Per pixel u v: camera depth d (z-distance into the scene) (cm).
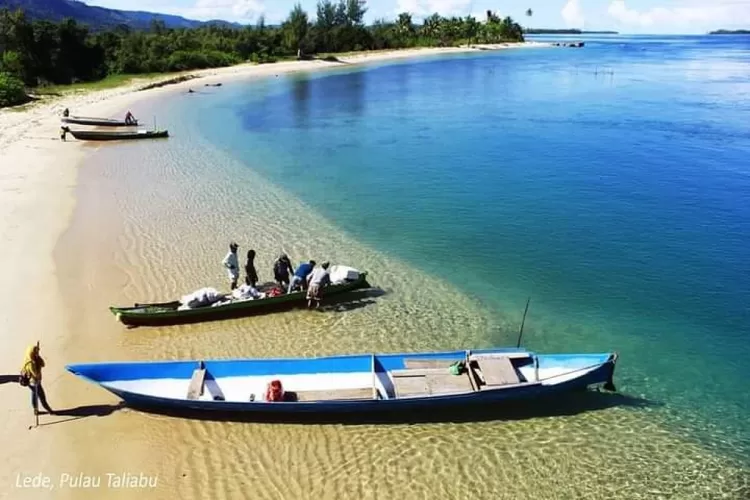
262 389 1692
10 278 2286
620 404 1730
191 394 1600
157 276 2397
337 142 5047
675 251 2797
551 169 4212
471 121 6181
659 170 4172
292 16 14312
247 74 10444
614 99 7844
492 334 2097
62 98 6806
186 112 6366
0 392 1633
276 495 1362
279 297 2191
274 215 3158
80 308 2116
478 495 1391
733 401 1753
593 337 2092
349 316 2192
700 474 1476
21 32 7900
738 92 8562
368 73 11450
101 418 1569
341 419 1622
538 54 17875
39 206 3097
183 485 1377
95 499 1324
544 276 2550
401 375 1697
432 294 2377
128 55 9538
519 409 1691
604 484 1436
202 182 3688
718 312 2259
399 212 3291
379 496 1376
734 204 3431
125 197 3334
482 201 3503
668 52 19900
